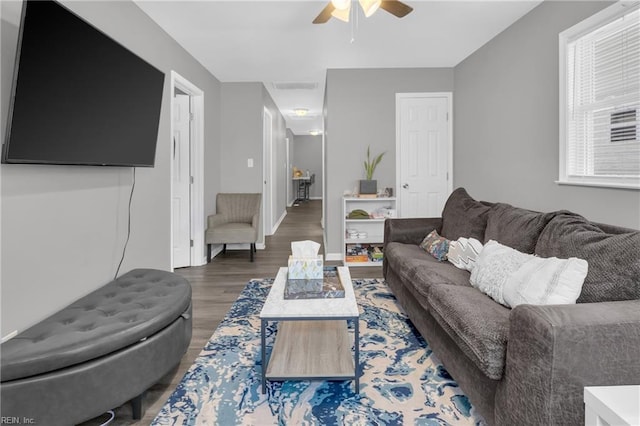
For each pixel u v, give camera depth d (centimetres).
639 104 223
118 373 153
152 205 316
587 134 262
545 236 194
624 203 228
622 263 146
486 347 139
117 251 260
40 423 136
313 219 887
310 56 424
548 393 114
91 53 201
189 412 168
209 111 476
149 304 187
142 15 301
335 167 483
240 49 395
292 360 194
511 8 310
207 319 280
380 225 491
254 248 476
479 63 405
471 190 429
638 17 221
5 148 157
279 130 801
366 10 223
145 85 254
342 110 479
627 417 86
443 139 481
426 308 213
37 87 169
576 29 261
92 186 229
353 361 195
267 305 185
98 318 171
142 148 260
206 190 465
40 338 151
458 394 182
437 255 288
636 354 115
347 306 184
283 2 293
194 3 293
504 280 179
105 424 161
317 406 173
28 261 179
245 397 180
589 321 115
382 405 173
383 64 459
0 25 168
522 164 329
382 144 482
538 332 117
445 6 305
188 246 443
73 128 194
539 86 304
